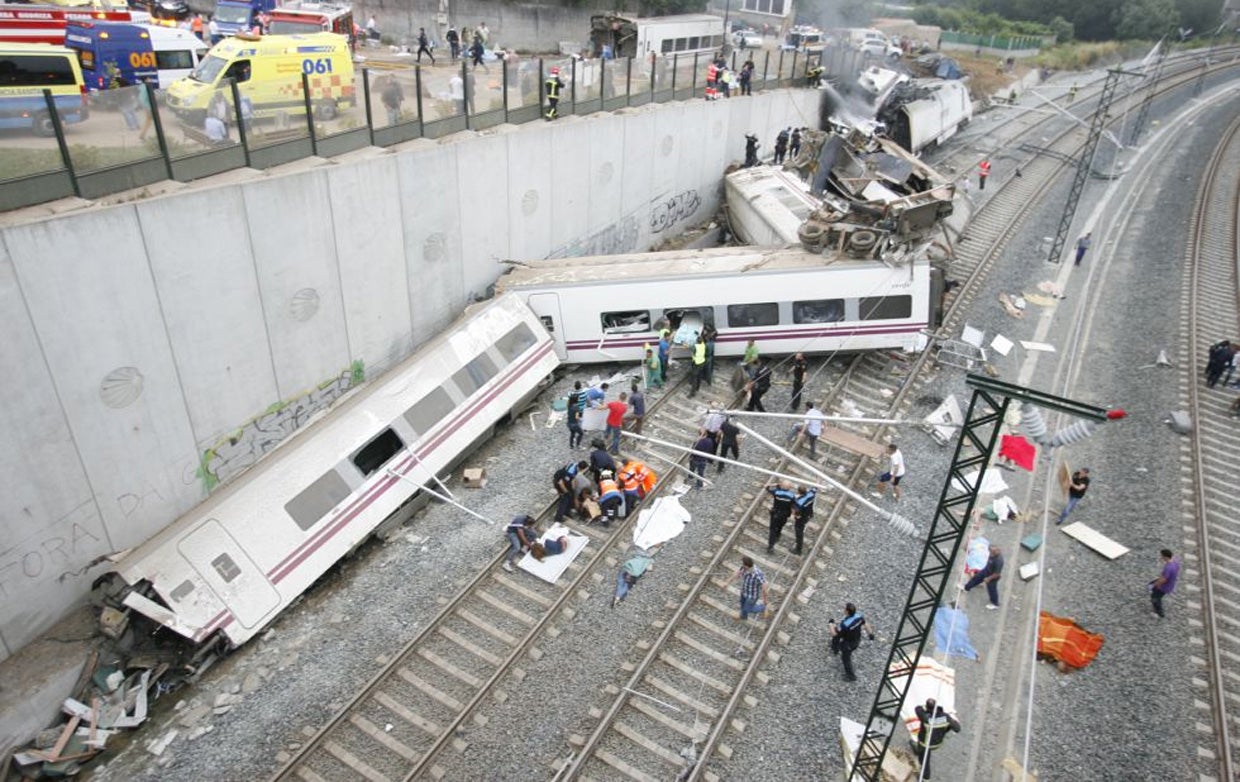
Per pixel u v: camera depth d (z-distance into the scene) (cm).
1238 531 1581
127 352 1246
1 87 1505
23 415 1124
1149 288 2620
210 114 1387
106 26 1866
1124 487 1700
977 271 2677
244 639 1274
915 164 2497
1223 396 2041
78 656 1198
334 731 1158
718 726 1155
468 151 1877
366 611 1362
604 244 2547
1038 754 1147
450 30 2945
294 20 2544
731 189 2806
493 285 2097
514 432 1844
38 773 1111
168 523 1395
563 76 2233
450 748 1137
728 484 1678
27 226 1072
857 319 2030
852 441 1792
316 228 1536
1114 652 1310
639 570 1434
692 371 1961
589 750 1120
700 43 3947
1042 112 4875
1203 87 5847
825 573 1455
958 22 7100
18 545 1161
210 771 1109
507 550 1477
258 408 1523
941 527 1570
